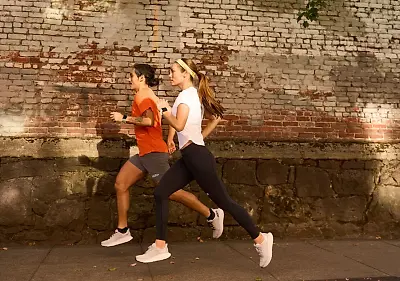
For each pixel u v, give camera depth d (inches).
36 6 208.2
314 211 220.5
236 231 213.9
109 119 210.1
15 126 201.9
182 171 157.9
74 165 204.4
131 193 208.1
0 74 203.2
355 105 229.6
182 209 211.0
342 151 225.0
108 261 169.9
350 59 231.9
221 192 152.2
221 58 221.6
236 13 225.0
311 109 226.1
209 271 156.7
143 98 182.4
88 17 212.4
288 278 148.9
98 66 211.8
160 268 160.2
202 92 162.7
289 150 221.0
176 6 220.1
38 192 200.4
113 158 207.9
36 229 199.2
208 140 216.1
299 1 230.7
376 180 226.7
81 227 202.5
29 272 153.6
